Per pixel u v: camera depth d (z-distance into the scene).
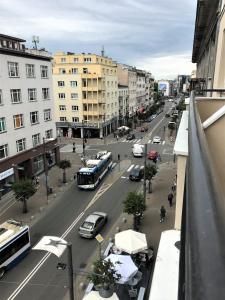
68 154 48.09
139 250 17.98
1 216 25.36
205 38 23.61
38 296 15.59
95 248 20.14
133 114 89.50
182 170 4.88
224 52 11.42
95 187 32.00
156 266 6.09
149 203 28.02
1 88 28.91
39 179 34.84
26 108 33.19
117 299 13.68
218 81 11.62
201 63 30.97
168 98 189.12
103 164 35.44
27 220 24.53
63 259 18.91
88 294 14.00
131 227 23.12
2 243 17.31
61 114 62.09
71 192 30.89
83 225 21.77
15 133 31.39
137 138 61.84
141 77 99.81
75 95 60.19
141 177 34.75
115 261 16.25
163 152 49.22
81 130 61.44
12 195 29.64
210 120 4.84
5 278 17.08
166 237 6.32
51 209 26.70
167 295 5.73
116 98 70.12
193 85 21.38
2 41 31.83
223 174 3.97
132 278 16.19
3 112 29.39
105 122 62.38
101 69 59.44
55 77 60.38
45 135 37.56
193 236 0.77
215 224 0.76
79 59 64.12
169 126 66.38
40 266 18.20
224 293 0.55
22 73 32.09
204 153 1.45
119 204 27.69
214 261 0.64
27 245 19.33
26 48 36.12
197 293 0.58
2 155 29.69
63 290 15.98
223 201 0.94
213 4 15.70
